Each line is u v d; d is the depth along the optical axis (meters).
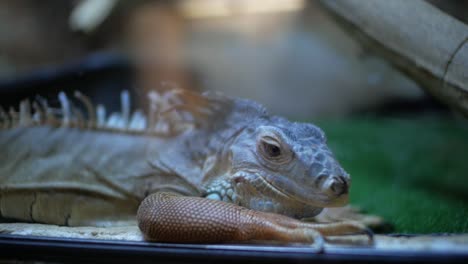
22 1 1.48
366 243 0.35
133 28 1.54
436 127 1.34
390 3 0.53
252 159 0.41
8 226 0.44
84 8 1.46
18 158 0.50
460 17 0.68
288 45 1.67
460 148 1.06
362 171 0.86
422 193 0.67
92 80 0.92
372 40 0.55
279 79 1.67
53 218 0.48
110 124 0.53
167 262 0.35
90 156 0.50
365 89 1.61
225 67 1.61
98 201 0.48
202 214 0.37
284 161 0.40
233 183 0.42
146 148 0.50
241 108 0.46
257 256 0.34
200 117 0.48
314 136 0.41
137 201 0.48
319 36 1.65
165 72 1.24
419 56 0.50
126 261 0.36
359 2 0.56
